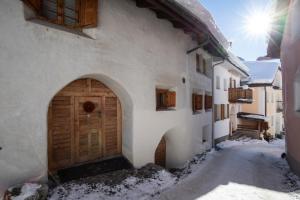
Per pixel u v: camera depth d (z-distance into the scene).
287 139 9.66
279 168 8.97
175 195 5.47
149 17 7.11
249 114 23.20
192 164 9.15
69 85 5.55
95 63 5.41
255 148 14.42
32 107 4.27
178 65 8.63
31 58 4.27
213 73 13.30
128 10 6.34
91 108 6.04
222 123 16.16
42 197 4.00
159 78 7.54
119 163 6.43
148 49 7.05
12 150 4.01
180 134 8.86
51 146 5.19
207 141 12.50
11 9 4.03
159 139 7.52
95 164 5.98
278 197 5.61
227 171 8.02
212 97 13.16
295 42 7.90
